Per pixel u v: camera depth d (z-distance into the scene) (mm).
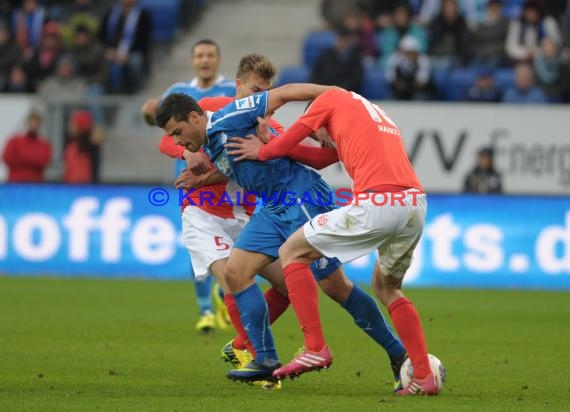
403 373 23531
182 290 49781
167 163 56406
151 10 70188
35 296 46156
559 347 32812
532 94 59438
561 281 53625
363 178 22422
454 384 25266
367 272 54062
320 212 24031
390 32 65688
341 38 61250
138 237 55312
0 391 23281
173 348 31297
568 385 25281
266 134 23828
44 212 55938
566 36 65250
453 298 48125
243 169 23984
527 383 25562
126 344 32094
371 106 23266
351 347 32312
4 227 56219
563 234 53656
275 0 74062
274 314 25797
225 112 23844
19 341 32344
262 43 71625
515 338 34969
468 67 63938
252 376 23609
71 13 70625
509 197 53812
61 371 26531
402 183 22453
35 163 56531
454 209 54000
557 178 56406
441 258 53969
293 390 24000
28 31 68562
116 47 65375
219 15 73375
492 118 56625
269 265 25125
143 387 24125
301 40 71750
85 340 32875
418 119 57062
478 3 69062
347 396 23078
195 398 22438
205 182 25906
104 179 56938
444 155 56906
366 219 22250
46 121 57344
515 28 63938
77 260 55719
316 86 23875
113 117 56844
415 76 59844
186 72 69125
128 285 51688
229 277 23797
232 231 27047
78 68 63969
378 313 24062
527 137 56500
